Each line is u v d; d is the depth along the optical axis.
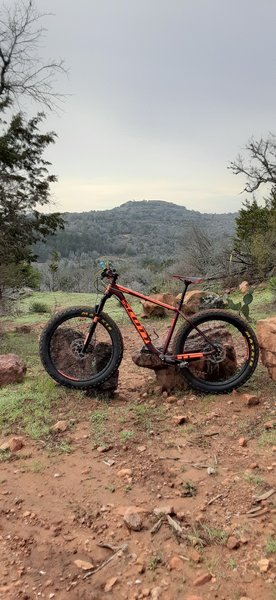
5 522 3.09
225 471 3.48
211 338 5.09
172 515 3.01
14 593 2.48
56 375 5.13
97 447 4.04
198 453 3.81
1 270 13.59
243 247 17.08
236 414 4.46
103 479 3.54
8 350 8.27
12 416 4.70
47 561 2.72
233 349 5.16
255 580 2.42
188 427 4.28
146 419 4.54
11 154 21.75
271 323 5.04
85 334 5.32
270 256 15.03
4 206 22.47
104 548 2.79
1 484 3.55
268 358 5.08
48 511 3.18
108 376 5.00
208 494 3.21
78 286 32.28
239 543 2.68
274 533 2.73
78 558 2.72
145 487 3.39
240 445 3.85
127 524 2.92
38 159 23.69
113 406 4.92
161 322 10.59
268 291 13.16
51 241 67.44
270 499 3.05
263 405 4.58
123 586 2.48
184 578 2.49
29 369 6.70
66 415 4.71
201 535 2.79
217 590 2.39
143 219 111.81
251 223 17.56
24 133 23.14
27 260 24.05
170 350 5.03
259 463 3.53
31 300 19.28
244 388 5.06
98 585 2.51
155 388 5.28
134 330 9.96
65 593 2.47
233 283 15.70
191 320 4.88
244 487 3.22
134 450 3.95
